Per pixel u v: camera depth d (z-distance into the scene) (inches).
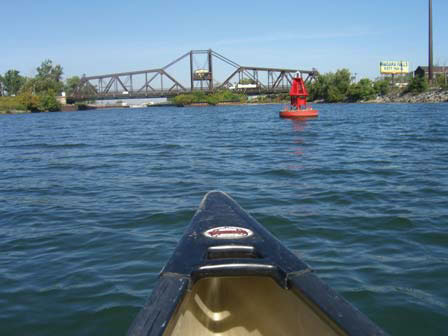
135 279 179.8
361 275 179.9
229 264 102.7
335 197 314.7
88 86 5369.1
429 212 269.9
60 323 148.6
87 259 204.2
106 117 2458.2
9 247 225.1
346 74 4335.6
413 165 445.7
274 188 350.6
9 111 3934.5
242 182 379.2
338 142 701.3
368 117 1475.1
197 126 1290.6
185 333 101.6
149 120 1871.3
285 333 100.3
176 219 265.6
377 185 352.5
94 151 658.8
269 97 5428.2
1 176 446.6
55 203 320.5
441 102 3095.5
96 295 166.6
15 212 297.7
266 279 109.4
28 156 616.7
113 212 287.9
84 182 400.5
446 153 530.0
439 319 145.6
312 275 99.4
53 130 1282.0
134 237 234.1
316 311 88.6
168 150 645.3
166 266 104.4
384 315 148.9
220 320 117.3
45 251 217.5
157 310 86.8
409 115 1528.1
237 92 5167.3
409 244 215.9
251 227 129.6
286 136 844.0
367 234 232.1
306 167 450.3
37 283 179.0
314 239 226.4
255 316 111.6
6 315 154.0
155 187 366.9
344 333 80.4
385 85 4025.6
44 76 5531.5
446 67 4367.6
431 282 171.9
